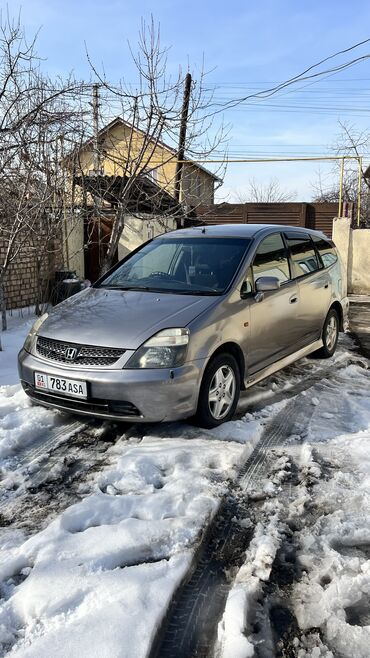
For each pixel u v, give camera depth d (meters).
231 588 2.41
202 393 3.88
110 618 2.11
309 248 5.98
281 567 2.54
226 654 2.00
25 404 4.54
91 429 4.11
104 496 3.03
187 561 2.49
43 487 3.27
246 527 2.87
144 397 3.60
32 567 2.49
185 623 2.21
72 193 8.59
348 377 5.61
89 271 12.77
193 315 3.94
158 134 8.00
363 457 3.62
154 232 13.66
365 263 12.47
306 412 4.49
